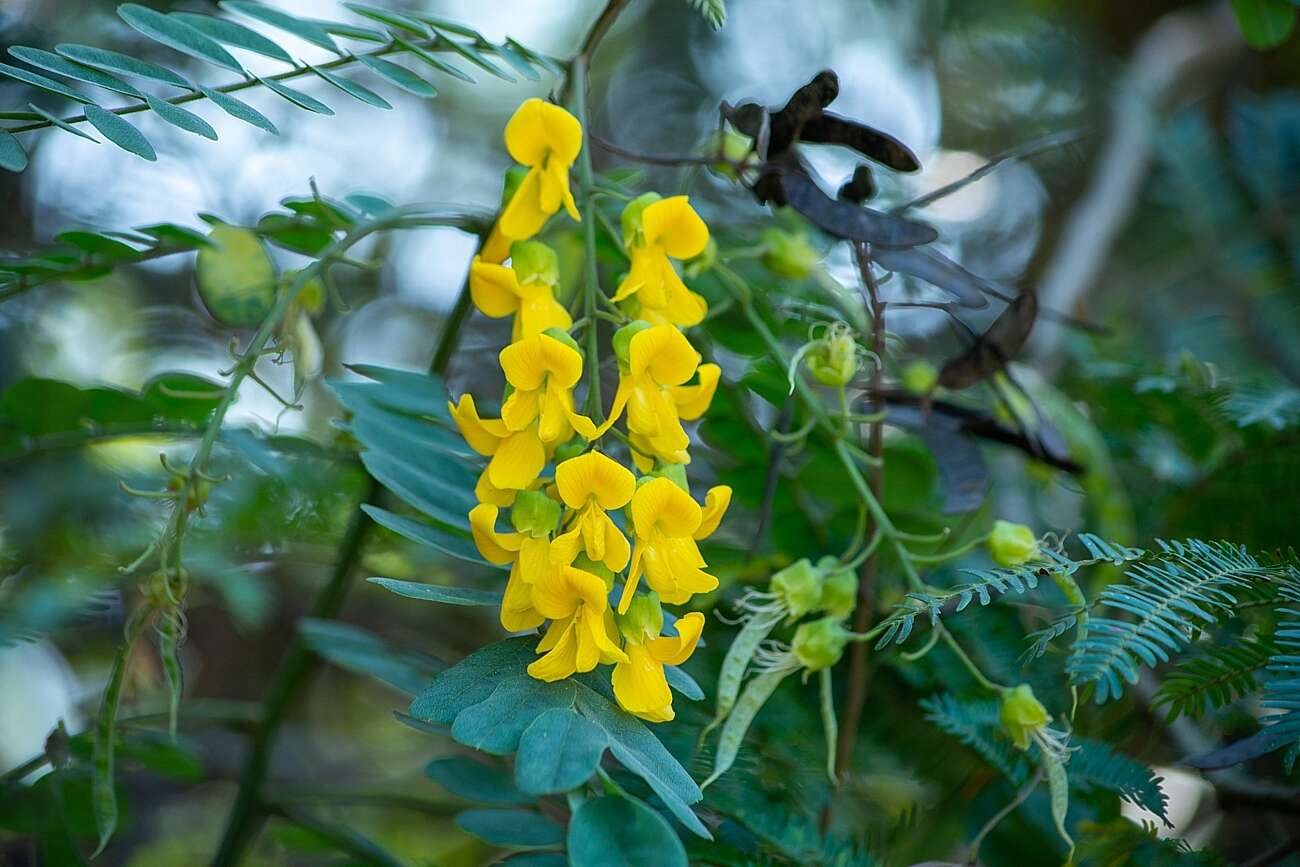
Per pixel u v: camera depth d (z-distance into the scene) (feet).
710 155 2.32
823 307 2.47
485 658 2.04
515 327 2.10
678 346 2.04
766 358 2.43
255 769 2.43
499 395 3.50
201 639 3.72
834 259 2.59
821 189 2.21
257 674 3.73
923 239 2.19
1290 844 2.24
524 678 2.02
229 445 2.40
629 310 2.09
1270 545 2.47
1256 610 2.26
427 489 2.17
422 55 2.17
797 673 2.37
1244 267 3.11
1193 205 3.21
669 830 2.02
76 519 2.58
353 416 2.21
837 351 2.23
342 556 2.42
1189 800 2.54
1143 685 2.38
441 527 2.36
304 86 3.56
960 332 2.32
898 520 2.44
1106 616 2.38
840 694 2.38
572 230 2.40
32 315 3.19
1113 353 2.78
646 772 1.98
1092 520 2.55
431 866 2.60
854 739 2.37
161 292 3.56
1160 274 3.60
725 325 2.46
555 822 2.29
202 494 2.13
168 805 3.83
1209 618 2.06
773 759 2.31
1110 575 2.37
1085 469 2.44
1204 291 3.43
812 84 2.18
